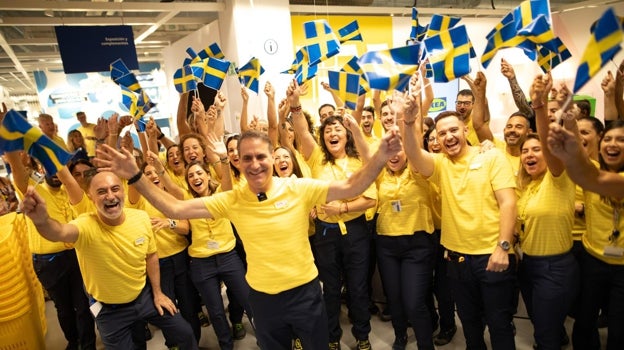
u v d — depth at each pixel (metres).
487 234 2.01
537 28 1.60
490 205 2.01
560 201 1.93
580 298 2.22
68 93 7.17
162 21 5.40
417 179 2.39
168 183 2.60
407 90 1.71
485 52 1.78
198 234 2.63
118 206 2.04
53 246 2.76
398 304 2.53
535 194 2.04
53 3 4.38
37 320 2.86
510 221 1.91
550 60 1.88
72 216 2.85
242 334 3.04
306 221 1.77
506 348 2.04
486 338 2.77
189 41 6.17
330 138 2.56
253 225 1.70
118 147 3.05
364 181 1.61
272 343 1.83
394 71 1.40
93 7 4.52
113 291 2.14
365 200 2.44
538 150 2.04
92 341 2.90
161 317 2.31
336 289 2.61
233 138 2.84
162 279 2.70
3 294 2.50
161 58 8.15
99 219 2.11
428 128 3.07
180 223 2.65
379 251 2.55
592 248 2.07
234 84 5.26
